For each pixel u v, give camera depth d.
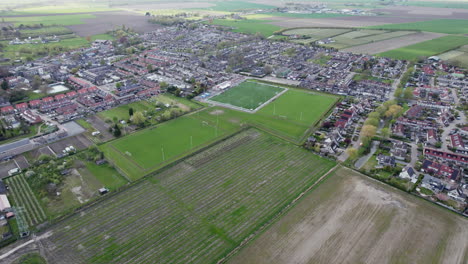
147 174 138.88
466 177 136.50
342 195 125.56
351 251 99.44
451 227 109.00
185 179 135.88
